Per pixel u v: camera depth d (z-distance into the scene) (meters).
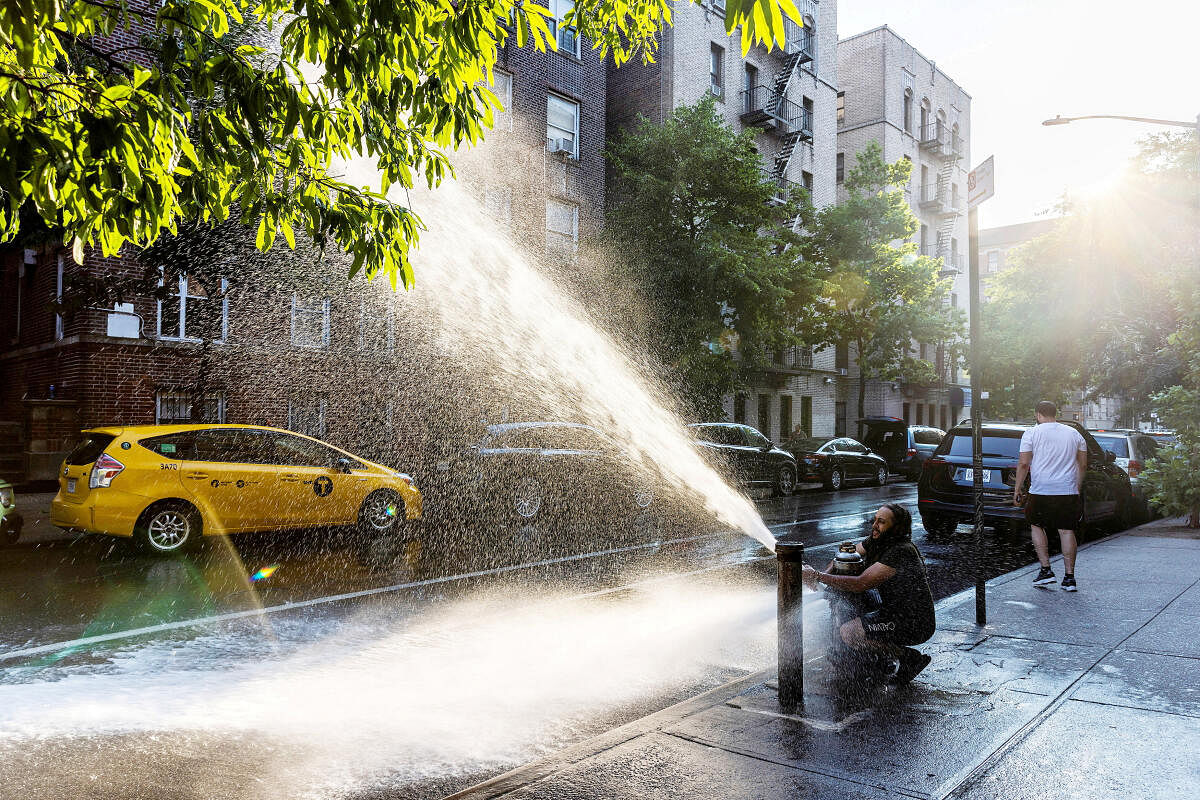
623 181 19.98
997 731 3.54
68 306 12.88
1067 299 26.47
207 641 5.26
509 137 19.62
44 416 13.85
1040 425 6.94
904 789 2.97
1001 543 10.30
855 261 25.39
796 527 11.72
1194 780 3.03
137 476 7.91
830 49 31.70
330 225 3.83
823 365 31.31
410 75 3.51
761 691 4.12
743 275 16.64
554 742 3.70
